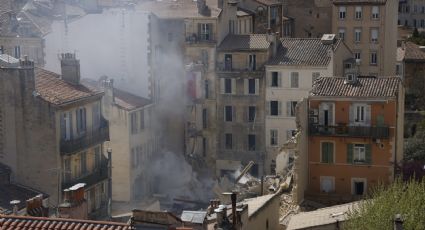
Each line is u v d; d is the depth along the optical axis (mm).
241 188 106750
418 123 135625
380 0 165875
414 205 61969
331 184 96062
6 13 148250
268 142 136250
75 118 92938
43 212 62312
